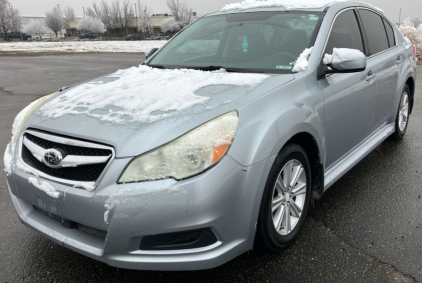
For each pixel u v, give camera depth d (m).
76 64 16.34
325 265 2.37
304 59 2.75
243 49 3.17
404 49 4.42
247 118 2.12
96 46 33.44
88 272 2.37
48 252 2.59
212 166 1.94
